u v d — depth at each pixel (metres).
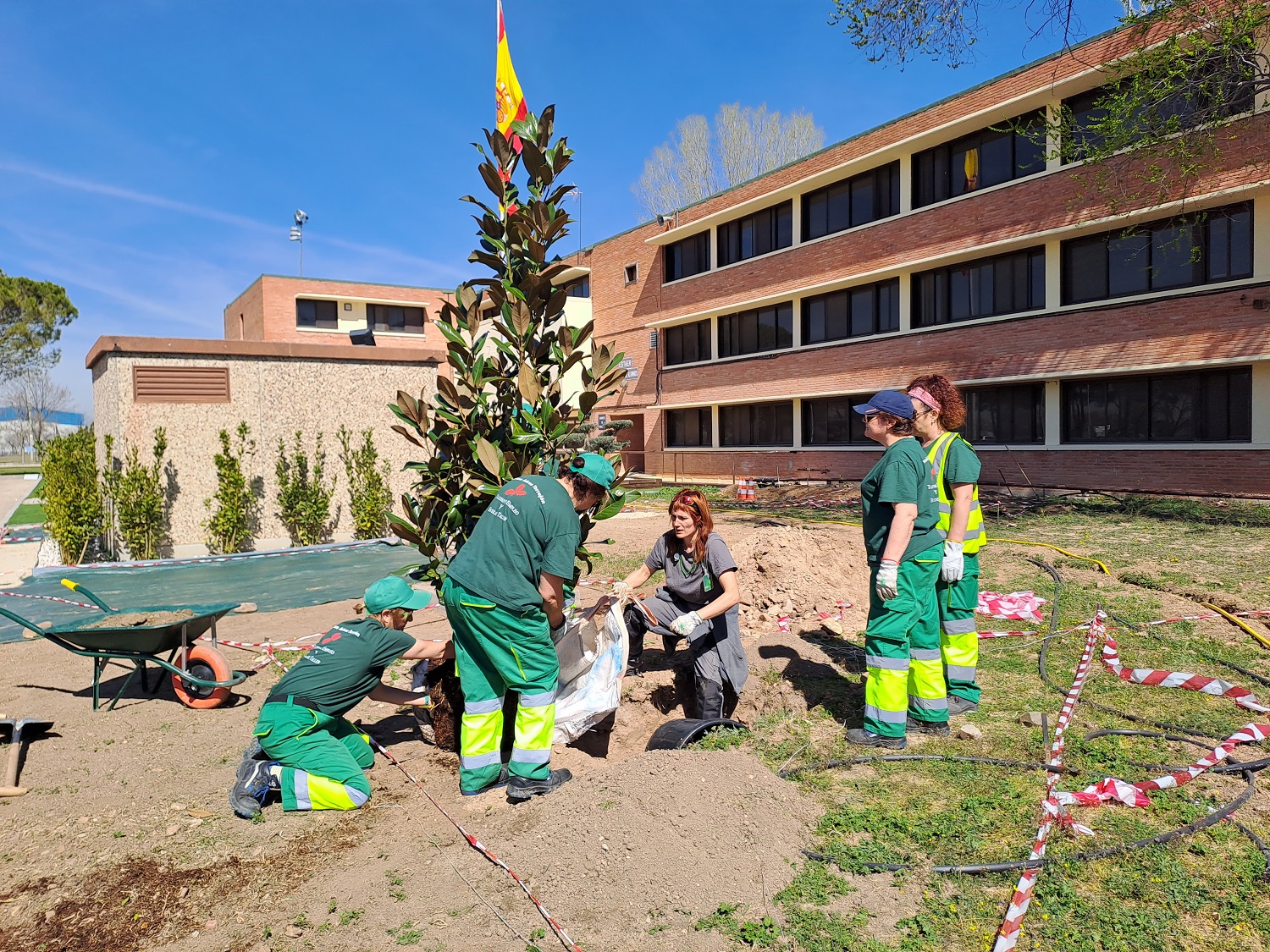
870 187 22.34
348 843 3.70
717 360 27.59
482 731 4.09
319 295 40.66
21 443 68.88
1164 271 16.12
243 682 6.15
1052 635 6.39
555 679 4.09
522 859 3.32
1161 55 12.75
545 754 3.99
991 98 18.67
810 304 24.38
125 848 3.72
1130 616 6.80
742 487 20.48
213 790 4.33
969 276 19.95
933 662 4.54
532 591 3.90
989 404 19.75
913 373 21.03
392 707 5.67
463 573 3.91
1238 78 13.14
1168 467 16.27
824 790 3.92
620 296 31.92
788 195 24.42
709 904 2.99
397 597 4.45
